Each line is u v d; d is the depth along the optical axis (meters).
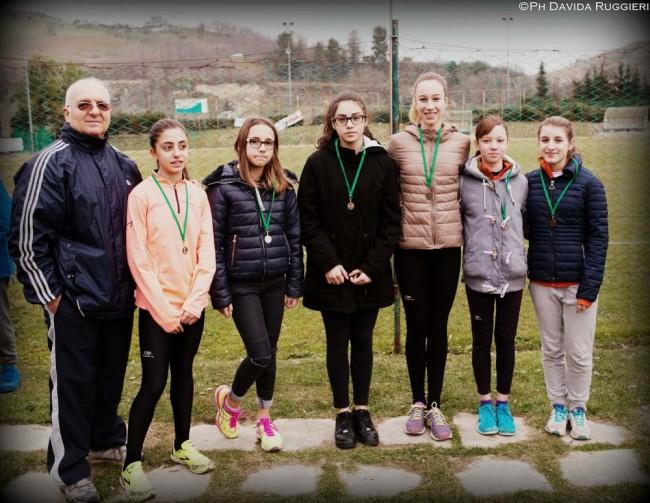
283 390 3.98
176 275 2.84
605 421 3.47
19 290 6.48
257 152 3.04
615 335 4.78
